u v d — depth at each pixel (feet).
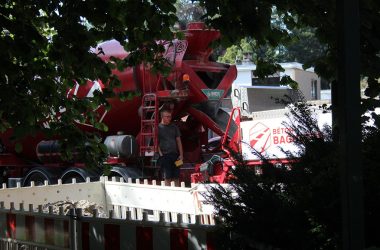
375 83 14.39
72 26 18.45
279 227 12.14
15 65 18.44
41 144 51.21
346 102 10.08
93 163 22.33
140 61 22.34
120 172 44.47
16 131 19.30
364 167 11.80
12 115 19.16
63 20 18.52
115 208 32.71
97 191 33.14
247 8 15.98
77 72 21.06
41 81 20.53
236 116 47.50
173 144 41.86
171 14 19.26
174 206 28.66
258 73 21.30
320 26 16.38
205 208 25.82
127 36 19.98
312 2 15.64
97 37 19.88
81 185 32.65
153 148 45.29
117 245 16.33
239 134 46.85
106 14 18.83
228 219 13.05
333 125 13.20
